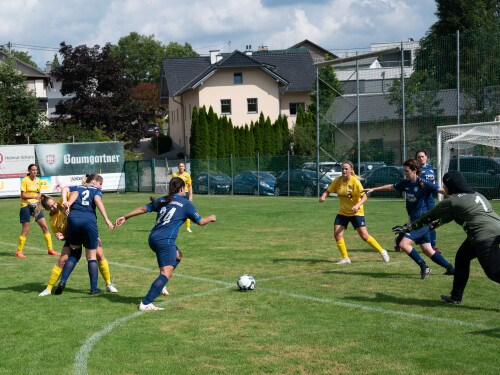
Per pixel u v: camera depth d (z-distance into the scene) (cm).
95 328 610
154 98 8444
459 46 2291
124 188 3550
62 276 783
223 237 1367
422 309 656
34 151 3275
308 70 5297
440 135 2000
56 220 798
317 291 762
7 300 750
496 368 466
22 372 480
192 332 587
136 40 10369
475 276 834
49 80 5816
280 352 518
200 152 4488
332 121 2798
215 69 4794
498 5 4981
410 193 909
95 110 4891
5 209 2467
